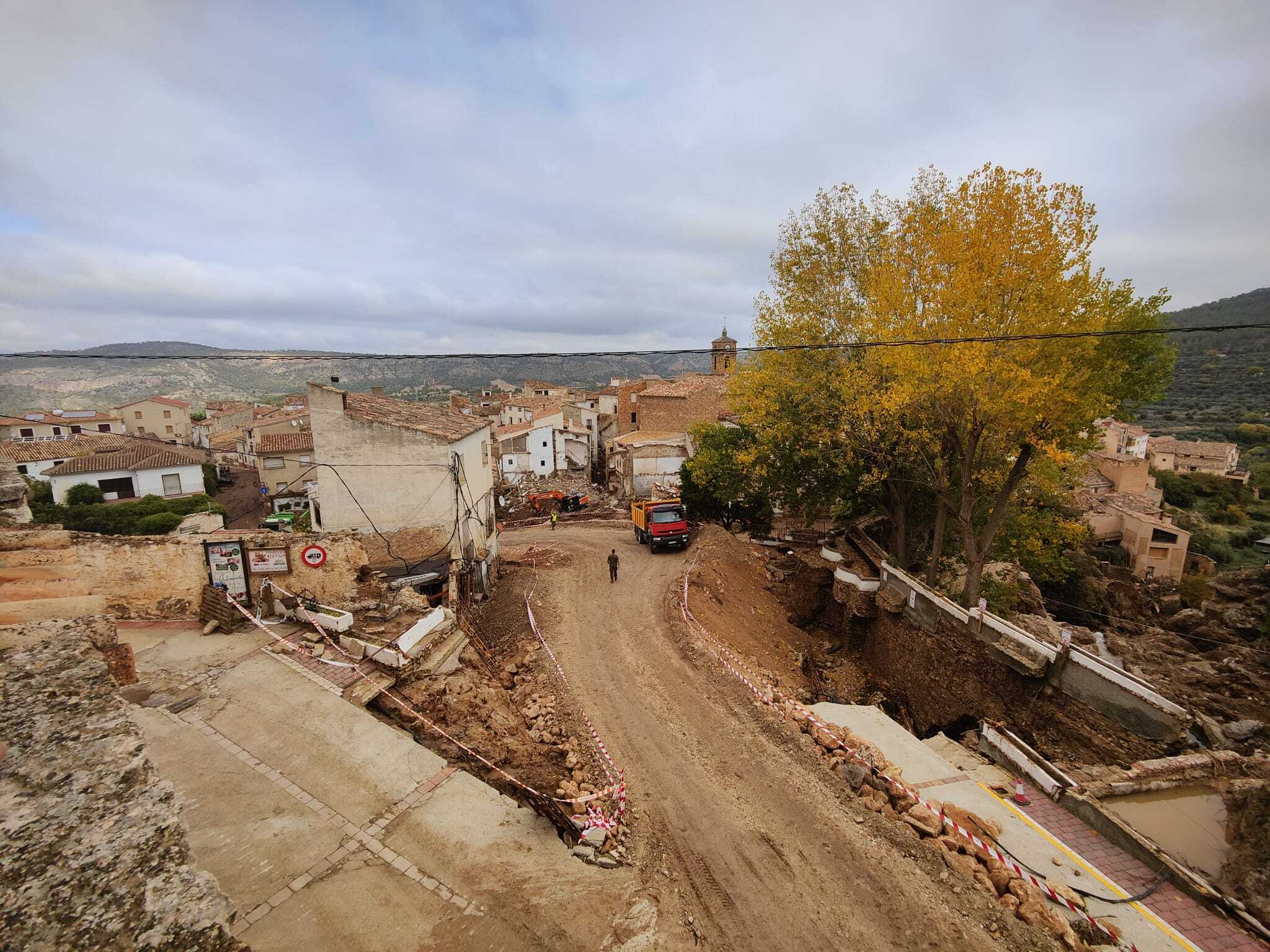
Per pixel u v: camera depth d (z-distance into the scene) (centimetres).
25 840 383
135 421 8462
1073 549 3941
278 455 5856
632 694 1484
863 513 3534
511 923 739
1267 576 2767
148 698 1112
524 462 6856
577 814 971
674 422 5206
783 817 1026
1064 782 1180
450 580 2025
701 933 788
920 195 2402
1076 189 1498
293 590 1528
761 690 1494
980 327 1628
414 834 862
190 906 357
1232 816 1090
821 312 2548
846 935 798
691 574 2494
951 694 1962
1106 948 793
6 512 1529
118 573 1434
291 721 1087
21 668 594
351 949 681
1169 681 2056
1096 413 1614
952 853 944
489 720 1295
